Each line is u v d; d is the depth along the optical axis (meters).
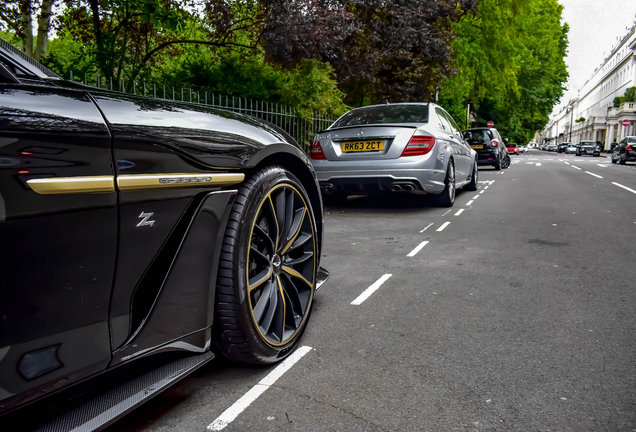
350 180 7.04
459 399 2.03
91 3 8.32
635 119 74.12
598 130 102.50
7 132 1.24
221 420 1.86
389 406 1.97
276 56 10.18
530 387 2.13
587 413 1.93
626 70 89.62
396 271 4.11
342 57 13.17
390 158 6.88
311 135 10.73
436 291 3.55
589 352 2.50
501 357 2.44
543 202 8.88
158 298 1.73
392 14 13.95
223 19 9.31
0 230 1.22
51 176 1.32
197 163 1.82
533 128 52.91
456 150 8.38
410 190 7.02
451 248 5.01
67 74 7.57
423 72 14.88
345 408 1.95
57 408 1.54
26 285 1.29
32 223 1.28
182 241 1.79
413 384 2.16
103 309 1.52
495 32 23.50
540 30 40.47
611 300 3.34
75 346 1.44
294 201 2.51
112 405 1.59
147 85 8.27
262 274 2.21
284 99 10.39
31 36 11.48
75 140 1.40
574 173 18.16
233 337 2.05
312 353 2.47
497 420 1.88
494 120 40.84
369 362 2.38
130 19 8.64
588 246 5.12
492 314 3.06
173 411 1.92
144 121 1.66
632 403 2.00
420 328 2.83
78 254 1.41
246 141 2.10
